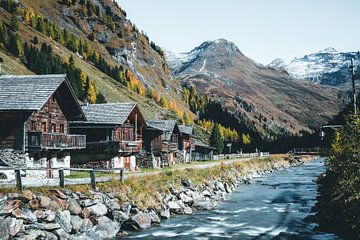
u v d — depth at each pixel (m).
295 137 188.38
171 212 35.72
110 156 49.41
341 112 149.00
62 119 43.53
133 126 55.78
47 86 37.34
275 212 37.94
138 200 32.41
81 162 50.22
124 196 31.34
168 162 71.12
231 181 59.44
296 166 114.38
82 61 181.25
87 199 27.36
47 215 23.33
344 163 30.00
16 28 163.50
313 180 68.19
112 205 29.22
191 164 76.38
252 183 65.19
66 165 43.88
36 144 36.34
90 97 134.75
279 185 61.97
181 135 84.81
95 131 50.19
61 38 196.50
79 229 25.02
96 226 26.53
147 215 31.06
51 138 38.19
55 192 25.48
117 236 27.36
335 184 35.44
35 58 133.12
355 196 25.92
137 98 170.38
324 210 32.31
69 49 193.38
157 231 29.44
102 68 192.12
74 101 42.56
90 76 162.12
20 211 22.06
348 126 30.48
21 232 21.36
